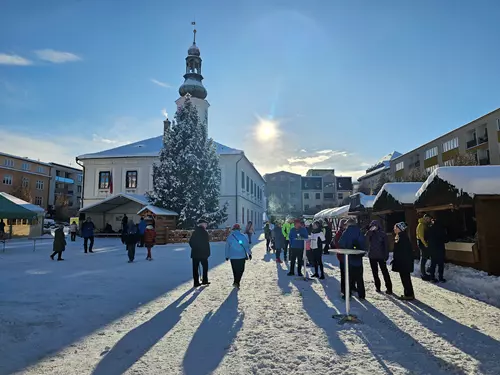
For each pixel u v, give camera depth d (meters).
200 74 41.00
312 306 6.68
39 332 5.12
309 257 10.61
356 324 5.49
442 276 9.05
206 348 4.51
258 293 7.88
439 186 10.42
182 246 21.47
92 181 38.28
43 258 14.98
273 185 91.38
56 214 67.88
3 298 7.27
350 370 3.82
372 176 69.56
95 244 23.17
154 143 42.69
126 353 4.36
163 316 6.01
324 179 93.12
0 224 26.92
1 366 3.94
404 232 7.39
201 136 29.08
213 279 9.80
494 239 9.09
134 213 34.03
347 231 7.52
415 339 4.81
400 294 7.73
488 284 7.89
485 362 4.02
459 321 5.64
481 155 38.84
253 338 4.88
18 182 62.31
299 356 4.21
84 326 5.45
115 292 7.95
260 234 38.81
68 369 3.90
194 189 27.17
